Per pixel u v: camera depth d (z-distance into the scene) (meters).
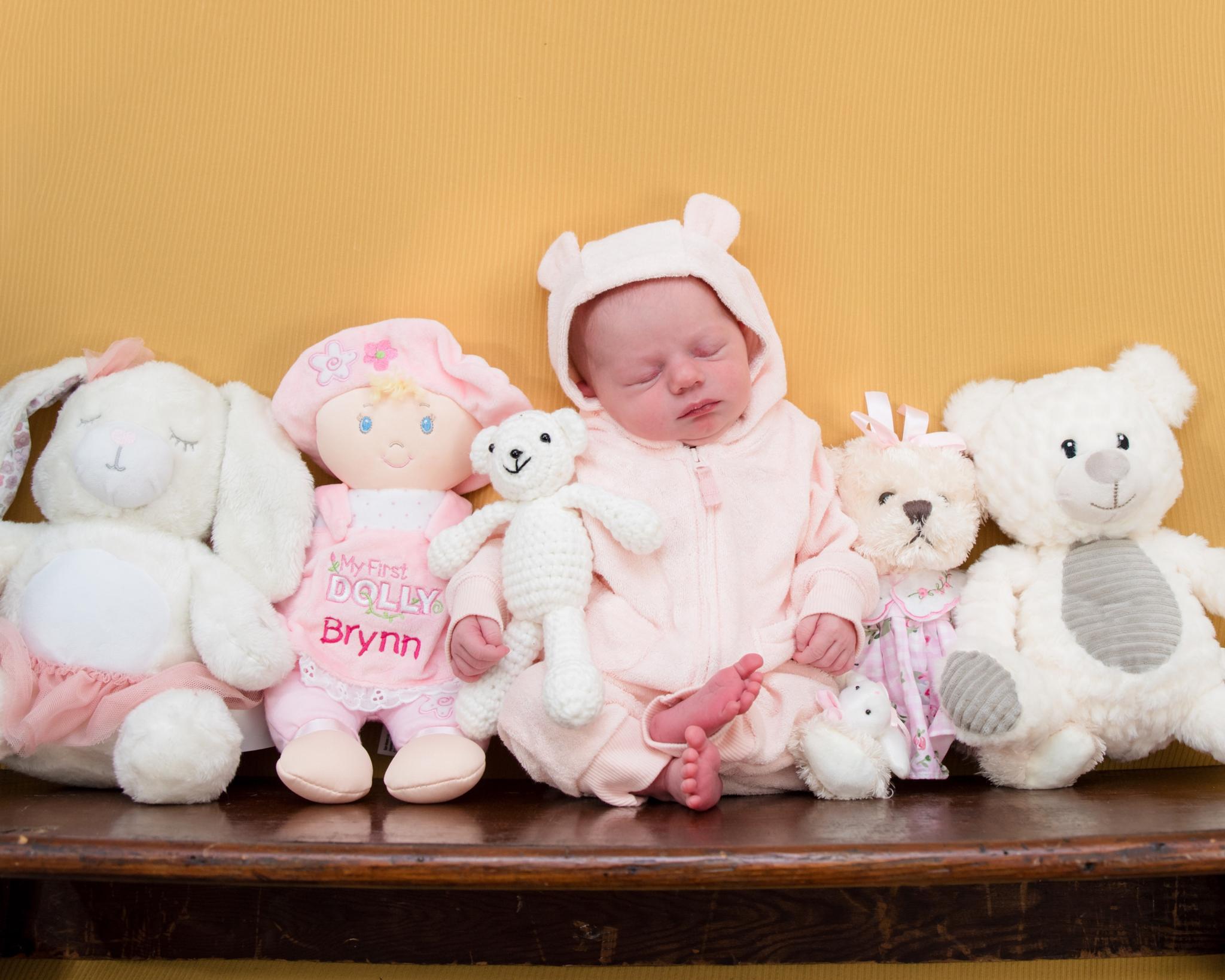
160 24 1.38
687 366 1.18
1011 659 1.14
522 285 1.37
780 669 1.19
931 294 1.38
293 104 1.38
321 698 1.20
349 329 1.30
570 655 1.10
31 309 1.37
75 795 1.16
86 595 1.14
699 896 1.11
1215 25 1.38
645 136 1.38
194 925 1.14
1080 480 1.19
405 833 0.95
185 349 1.37
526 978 1.21
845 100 1.38
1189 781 1.22
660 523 1.17
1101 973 1.21
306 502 1.26
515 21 1.39
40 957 1.15
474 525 1.21
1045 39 1.37
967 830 0.93
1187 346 1.36
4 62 1.39
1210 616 1.32
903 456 1.25
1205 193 1.38
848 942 1.11
